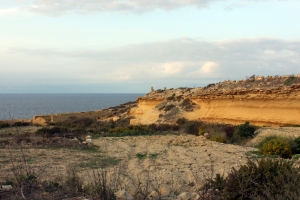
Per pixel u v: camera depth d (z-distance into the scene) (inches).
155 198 324.2
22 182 334.6
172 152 686.5
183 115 1753.2
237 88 1501.0
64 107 5620.1
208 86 2007.9
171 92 2276.1
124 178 417.4
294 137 764.6
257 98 1314.0
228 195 314.3
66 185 343.0
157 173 467.5
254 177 323.3
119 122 2073.1
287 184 291.6
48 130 1170.0
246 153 660.7
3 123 1702.8
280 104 1219.2
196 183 378.3
